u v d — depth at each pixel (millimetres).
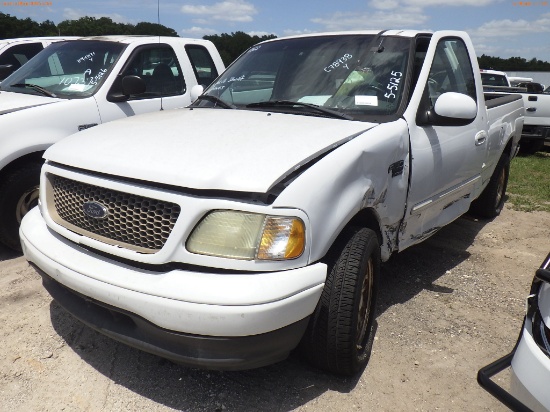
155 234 2311
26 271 3986
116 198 2428
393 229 3223
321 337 2572
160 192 2285
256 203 2227
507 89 11383
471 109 3281
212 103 3734
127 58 5152
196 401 2592
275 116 3172
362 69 3473
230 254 2205
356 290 2555
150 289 2213
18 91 5062
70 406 2529
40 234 2756
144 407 2543
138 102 5156
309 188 2334
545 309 1932
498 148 4996
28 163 4238
